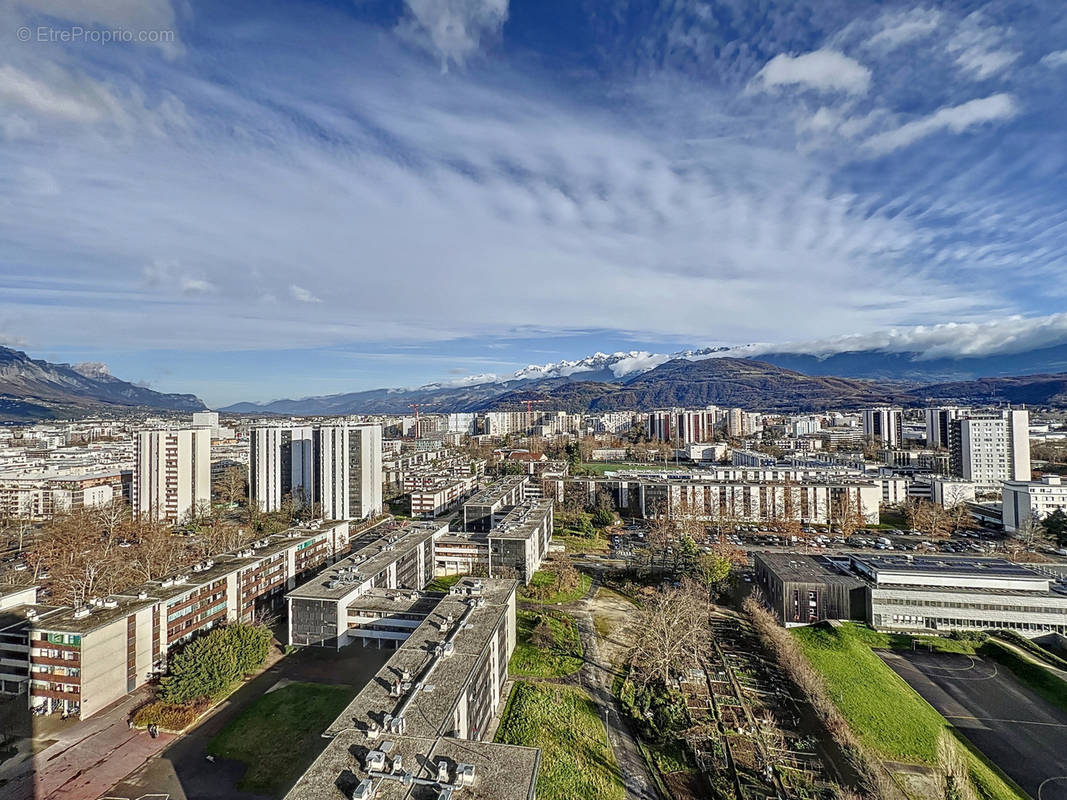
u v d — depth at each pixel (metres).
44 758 78.12
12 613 97.25
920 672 105.50
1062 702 93.94
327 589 114.12
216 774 74.94
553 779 74.94
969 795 68.75
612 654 111.94
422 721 65.56
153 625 100.69
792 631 122.88
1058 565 162.62
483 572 159.75
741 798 73.00
